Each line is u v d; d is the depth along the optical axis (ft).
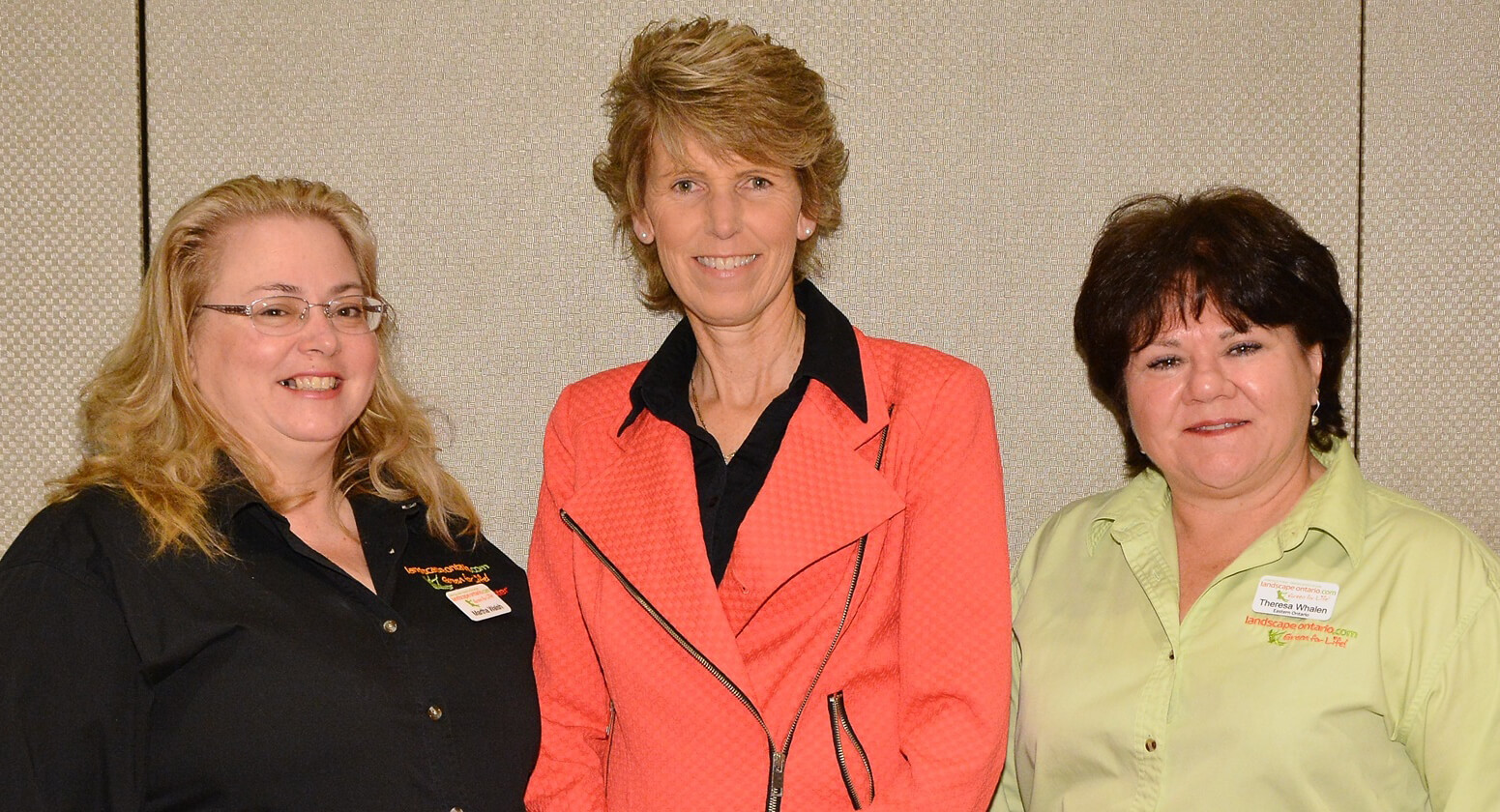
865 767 4.42
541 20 6.21
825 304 5.06
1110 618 5.06
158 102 6.16
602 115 6.23
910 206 6.30
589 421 5.15
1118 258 4.84
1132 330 4.75
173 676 4.31
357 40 6.20
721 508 4.71
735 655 4.41
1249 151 6.31
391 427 5.41
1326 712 4.37
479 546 5.59
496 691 4.95
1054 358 6.37
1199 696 4.62
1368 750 4.39
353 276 4.91
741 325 4.83
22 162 6.14
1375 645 4.38
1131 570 5.11
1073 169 6.29
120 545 4.32
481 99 6.23
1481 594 4.32
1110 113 6.28
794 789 4.40
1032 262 6.33
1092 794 4.86
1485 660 4.25
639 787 4.66
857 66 6.24
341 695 4.43
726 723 4.50
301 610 4.55
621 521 4.80
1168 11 6.26
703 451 4.89
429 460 5.54
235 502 4.58
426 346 6.32
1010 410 6.39
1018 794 5.57
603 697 5.08
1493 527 6.46
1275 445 4.58
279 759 4.29
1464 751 4.24
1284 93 6.30
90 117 6.14
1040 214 6.31
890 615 4.58
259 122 6.19
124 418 4.66
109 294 6.19
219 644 4.34
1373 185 6.35
